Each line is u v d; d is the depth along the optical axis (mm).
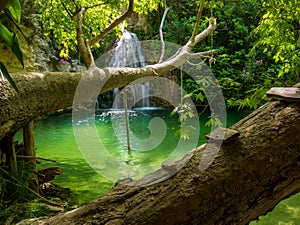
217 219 1130
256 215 1188
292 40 2275
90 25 4523
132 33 8172
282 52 2346
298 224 2271
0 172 2527
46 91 2330
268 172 1134
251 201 1141
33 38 6582
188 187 1141
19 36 6223
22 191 2508
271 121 1204
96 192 3123
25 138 3000
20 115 2146
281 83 2211
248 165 1140
